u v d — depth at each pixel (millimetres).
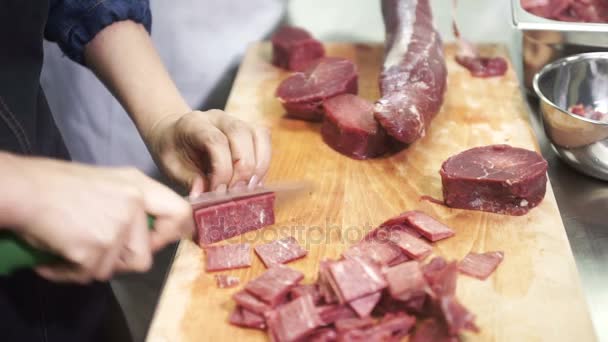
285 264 1732
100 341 2049
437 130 2299
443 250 1750
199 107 3480
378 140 2141
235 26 3359
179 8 3311
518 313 1539
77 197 1209
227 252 1762
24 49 1853
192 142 1823
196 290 1660
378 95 2561
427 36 2424
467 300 1578
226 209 1799
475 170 1880
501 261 1693
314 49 2797
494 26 3240
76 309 1936
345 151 2199
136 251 1317
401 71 2271
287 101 2385
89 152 3602
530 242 1762
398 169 2113
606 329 1565
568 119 1960
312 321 1464
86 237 1207
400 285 1471
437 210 1910
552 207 1889
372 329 1466
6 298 1709
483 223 1843
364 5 3377
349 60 2613
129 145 3557
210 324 1556
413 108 2096
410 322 1485
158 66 2088
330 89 2371
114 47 2049
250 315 1537
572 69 2260
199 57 3430
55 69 3352
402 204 1945
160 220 1432
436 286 1442
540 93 2096
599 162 1982
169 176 1942
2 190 1127
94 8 2004
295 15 3393
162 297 1637
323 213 1921
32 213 1160
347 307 1504
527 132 2262
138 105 2008
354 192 2012
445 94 2420
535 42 2412
